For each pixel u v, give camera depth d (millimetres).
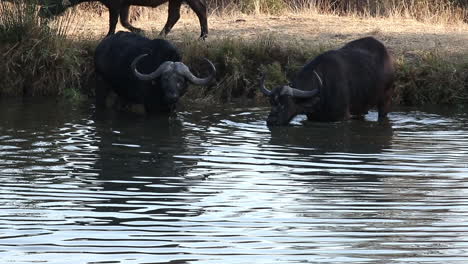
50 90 36344
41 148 26797
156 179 23422
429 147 27359
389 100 32781
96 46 37000
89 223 19750
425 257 17719
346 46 32875
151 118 32219
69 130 29531
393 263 17391
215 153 26422
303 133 29500
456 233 19156
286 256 17766
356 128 30453
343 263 17391
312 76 31469
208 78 32719
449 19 46750
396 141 28219
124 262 17391
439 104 34750
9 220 19891
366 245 18406
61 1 38438
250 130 29953
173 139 28328
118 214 20391
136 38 34750
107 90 35375
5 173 23797
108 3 38875
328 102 31250
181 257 17688
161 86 32500
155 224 19719
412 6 47625
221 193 22156
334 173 24141
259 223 19797
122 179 23375
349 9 49719
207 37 39531
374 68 32219
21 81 36125
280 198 21719
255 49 36781
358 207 20984
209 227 19484
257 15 45781
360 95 31922
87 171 24125
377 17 46250
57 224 19672
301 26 42312
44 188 22453
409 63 35562
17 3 37406
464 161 25500
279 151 26734
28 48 36406
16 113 32344
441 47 37906
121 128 30062
